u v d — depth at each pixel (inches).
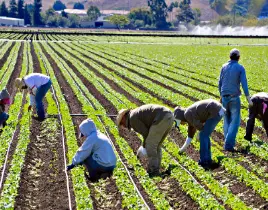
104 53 2967.5
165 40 4628.4
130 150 812.0
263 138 919.7
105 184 661.9
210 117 704.4
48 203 609.6
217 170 719.1
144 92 1478.8
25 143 820.0
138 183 660.7
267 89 1497.3
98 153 659.4
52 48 3319.4
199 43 4202.8
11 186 634.8
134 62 2402.8
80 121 1059.9
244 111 1147.9
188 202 602.2
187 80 1738.4
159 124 653.3
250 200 613.3
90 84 1612.9
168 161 741.9
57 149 836.6
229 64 786.2
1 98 924.0
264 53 3065.9
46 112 1097.4
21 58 2549.2
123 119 679.7
